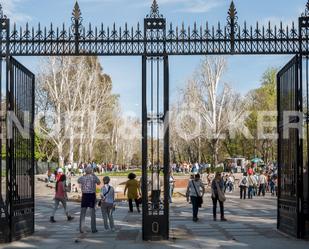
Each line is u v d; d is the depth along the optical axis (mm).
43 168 66562
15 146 15094
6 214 14664
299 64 14914
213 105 58781
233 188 46875
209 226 18531
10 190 14688
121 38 14961
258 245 13984
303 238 14852
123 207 28281
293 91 15219
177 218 21750
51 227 18719
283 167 16391
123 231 17375
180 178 51125
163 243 14500
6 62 14812
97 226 18922
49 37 14961
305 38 14969
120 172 69688
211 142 62562
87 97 61812
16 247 14047
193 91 62344
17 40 14922
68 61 55500
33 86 16844
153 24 14984
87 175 17031
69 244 14586
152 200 15102
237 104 61000
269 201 33250
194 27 14969
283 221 16406
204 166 61562
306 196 15516
